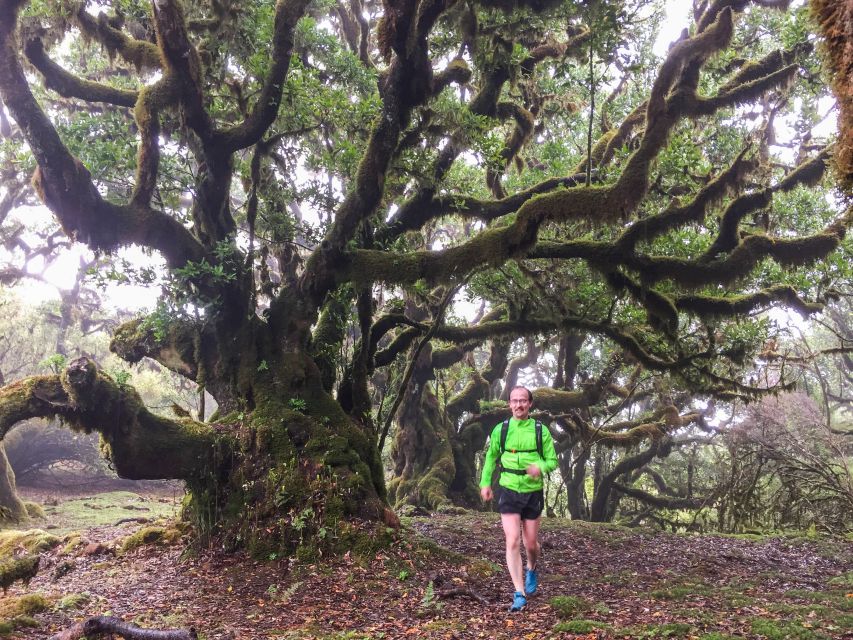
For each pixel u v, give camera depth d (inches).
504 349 922.7
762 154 501.4
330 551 337.4
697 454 1192.2
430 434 823.7
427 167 459.8
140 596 296.5
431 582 281.3
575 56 474.9
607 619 219.0
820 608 229.6
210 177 419.8
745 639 186.9
